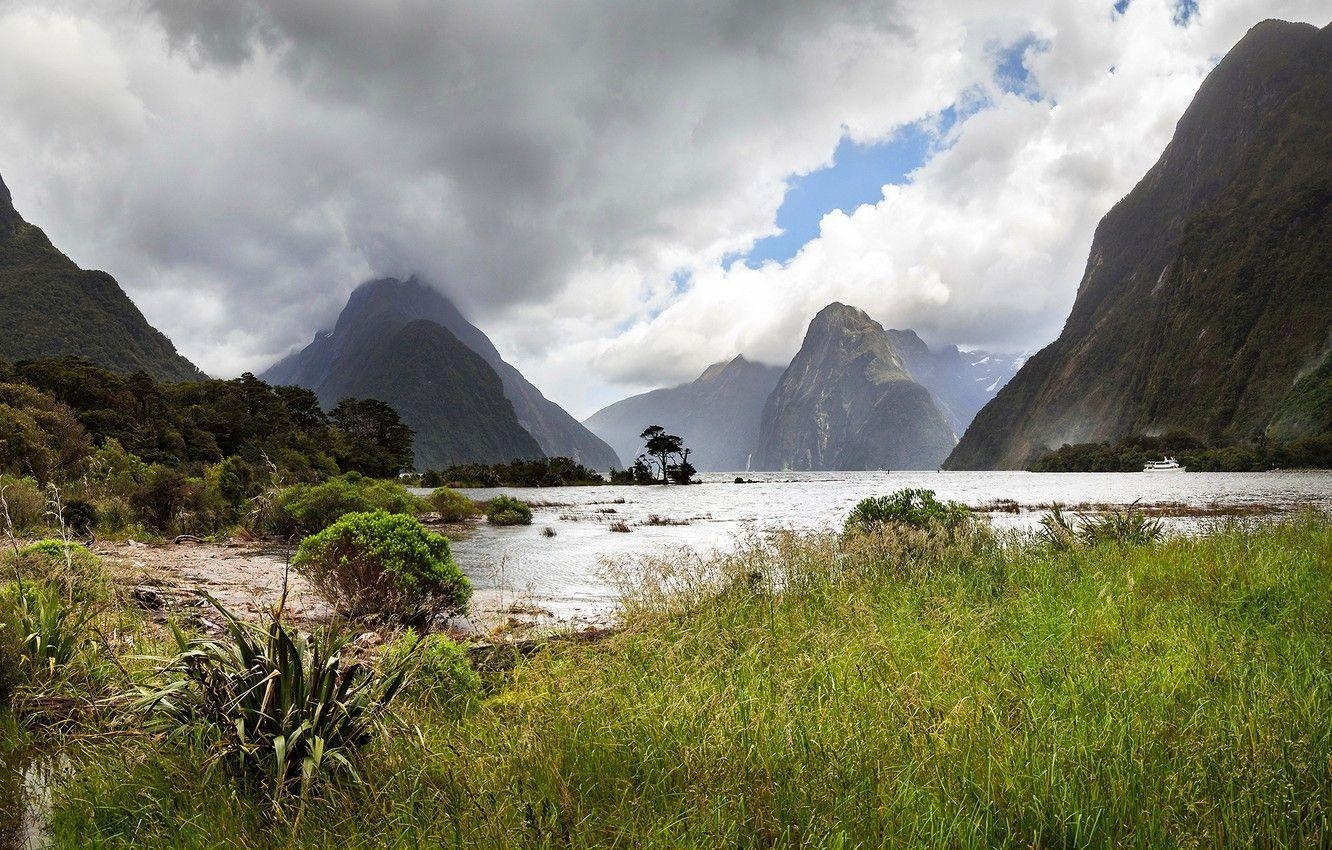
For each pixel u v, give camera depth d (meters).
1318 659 4.30
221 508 22.64
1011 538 11.91
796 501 51.62
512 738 3.62
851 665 4.62
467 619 9.41
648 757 3.36
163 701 3.73
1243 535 10.88
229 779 3.43
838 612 6.59
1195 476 114.50
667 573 8.41
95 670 4.80
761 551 9.26
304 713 3.50
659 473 120.56
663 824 2.78
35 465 23.61
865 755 3.23
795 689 4.16
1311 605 6.18
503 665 5.89
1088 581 7.87
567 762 3.38
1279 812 2.67
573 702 4.02
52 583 6.50
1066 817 2.65
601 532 25.83
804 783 3.00
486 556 17.84
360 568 8.49
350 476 30.09
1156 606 6.43
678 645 5.15
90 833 3.18
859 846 2.55
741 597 7.62
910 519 12.33
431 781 3.26
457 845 2.71
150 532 18.91
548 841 2.63
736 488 90.81
